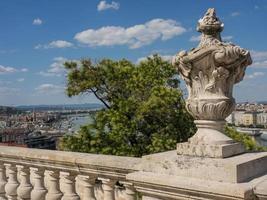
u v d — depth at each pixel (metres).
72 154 5.43
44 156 5.64
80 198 5.43
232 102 3.62
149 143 21.27
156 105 20.27
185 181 3.42
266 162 3.62
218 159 3.39
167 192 3.58
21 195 6.18
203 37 3.64
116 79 22.83
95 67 23.08
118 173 4.73
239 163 3.26
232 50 3.46
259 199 3.13
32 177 6.12
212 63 3.53
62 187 5.66
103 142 21.20
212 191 3.21
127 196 4.70
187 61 3.61
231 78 3.62
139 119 20.89
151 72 22.33
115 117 20.88
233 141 3.64
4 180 6.64
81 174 5.23
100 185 5.34
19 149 6.26
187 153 3.62
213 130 3.62
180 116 21.08
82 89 23.06
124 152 20.45
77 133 22.17
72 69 23.09
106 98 23.31
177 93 20.81
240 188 3.08
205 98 3.59
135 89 22.09
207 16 3.60
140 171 3.88
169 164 3.65
